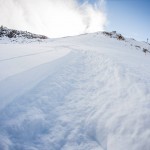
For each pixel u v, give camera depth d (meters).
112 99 5.78
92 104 5.67
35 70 7.90
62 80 7.62
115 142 3.83
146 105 4.77
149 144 3.46
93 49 22.83
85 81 8.15
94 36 53.81
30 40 62.88
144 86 6.30
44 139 3.95
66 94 6.40
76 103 5.75
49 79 7.32
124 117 4.48
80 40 47.16
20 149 3.52
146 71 9.22
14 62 8.62
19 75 6.78
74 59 13.00
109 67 10.36
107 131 4.22
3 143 3.50
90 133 4.35
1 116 4.25
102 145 3.95
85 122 4.67
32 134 4.04
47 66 9.09
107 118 4.65
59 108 5.33
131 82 7.02
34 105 5.10
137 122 4.15
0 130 3.82
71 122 4.66
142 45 51.41
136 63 12.22
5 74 6.53
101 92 6.66
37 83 6.56
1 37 72.75
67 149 3.75
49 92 6.12
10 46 15.88
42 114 4.79
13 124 4.09
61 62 10.86
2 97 4.91
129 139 3.78
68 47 23.77
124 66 10.17
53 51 15.65
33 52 13.03
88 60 13.53
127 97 5.66
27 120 4.35
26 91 5.71
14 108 4.67
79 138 4.12
